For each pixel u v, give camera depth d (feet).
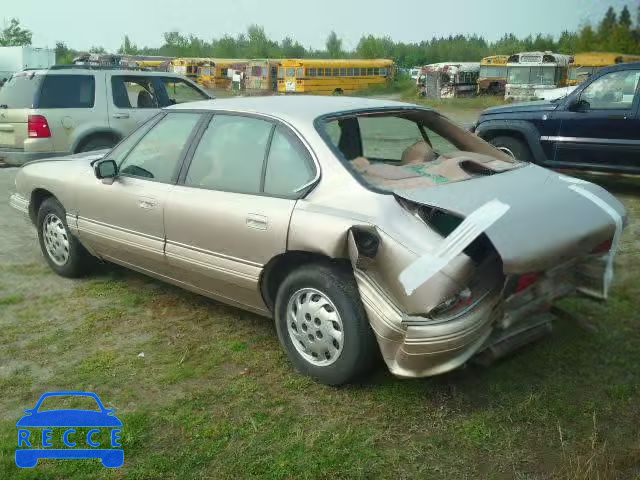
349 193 11.97
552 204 11.96
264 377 12.94
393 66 139.95
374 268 11.38
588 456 10.29
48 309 16.46
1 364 13.55
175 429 11.21
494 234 10.61
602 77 29.35
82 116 31.91
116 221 16.22
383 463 10.27
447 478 9.95
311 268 12.22
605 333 14.64
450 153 14.97
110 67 34.04
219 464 10.26
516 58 105.50
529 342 12.89
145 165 15.85
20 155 31.17
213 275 14.10
